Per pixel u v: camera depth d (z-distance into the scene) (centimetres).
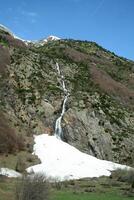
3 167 5103
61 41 13525
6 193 3412
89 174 5466
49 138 6675
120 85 10169
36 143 6347
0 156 5534
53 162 5762
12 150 5806
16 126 6612
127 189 4628
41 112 7256
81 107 7625
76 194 4050
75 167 5662
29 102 7344
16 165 5291
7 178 4491
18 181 3475
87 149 6800
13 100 7219
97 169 5756
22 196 3039
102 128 7338
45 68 8994
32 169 5131
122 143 7169
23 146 6050
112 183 4944
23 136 6400
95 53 12706
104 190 4491
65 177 5138
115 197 4081
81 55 11294
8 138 5944
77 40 14150
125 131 7588
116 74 11269
